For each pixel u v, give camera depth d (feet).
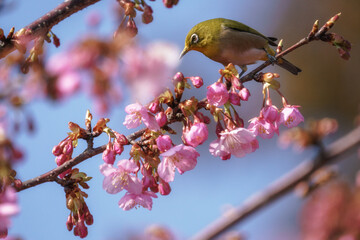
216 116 22.88
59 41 23.40
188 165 21.54
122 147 22.09
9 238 20.81
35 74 15.10
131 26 22.20
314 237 35.78
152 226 36.37
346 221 35.55
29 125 18.08
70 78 14.52
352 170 62.08
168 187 22.03
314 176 35.45
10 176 21.08
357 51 74.64
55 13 23.41
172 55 14.33
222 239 35.01
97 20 15.02
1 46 22.36
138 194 21.93
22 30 22.65
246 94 22.81
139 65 14.26
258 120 23.61
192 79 22.39
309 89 73.97
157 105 21.95
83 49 14.66
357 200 35.76
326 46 75.20
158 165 21.44
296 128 35.37
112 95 14.57
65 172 23.25
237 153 22.67
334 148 34.40
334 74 73.82
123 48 14.43
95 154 22.94
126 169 21.39
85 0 23.80
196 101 22.47
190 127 22.38
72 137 22.95
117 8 22.41
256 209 33.30
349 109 71.67
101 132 22.77
